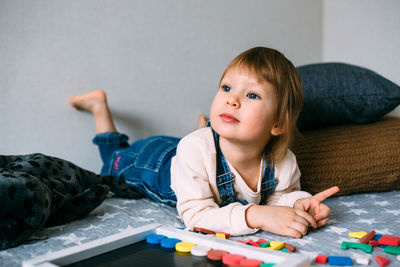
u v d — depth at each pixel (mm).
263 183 980
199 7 1650
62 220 867
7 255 683
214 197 950
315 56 2094
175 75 1609
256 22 1836
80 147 1421
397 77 1706
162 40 1563
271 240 772
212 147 926
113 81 1463
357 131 1309
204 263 592
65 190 920
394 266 612
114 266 583
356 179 1195
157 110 1574
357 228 839
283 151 965
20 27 1270
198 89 1678
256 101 856
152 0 1525
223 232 822
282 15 1932
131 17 1482
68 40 1360
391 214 958
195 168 899
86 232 815
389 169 1222
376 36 1800
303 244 736
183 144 940
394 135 1286
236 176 936
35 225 738
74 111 1396
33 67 1304
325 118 1397
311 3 2047
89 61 1407
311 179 1173
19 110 1289
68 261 581
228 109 858
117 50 1463
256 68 858
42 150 1341
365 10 1848
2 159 944
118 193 1150
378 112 1362
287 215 800
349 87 1376
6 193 709
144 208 1045
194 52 1652
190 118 1667
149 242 688
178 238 689
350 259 623
